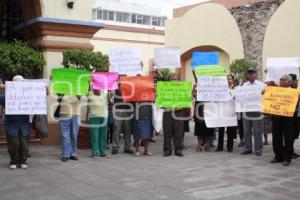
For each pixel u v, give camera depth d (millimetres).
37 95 8125
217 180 7164
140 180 7176
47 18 11062
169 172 7809
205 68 9945
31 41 11977
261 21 16500
